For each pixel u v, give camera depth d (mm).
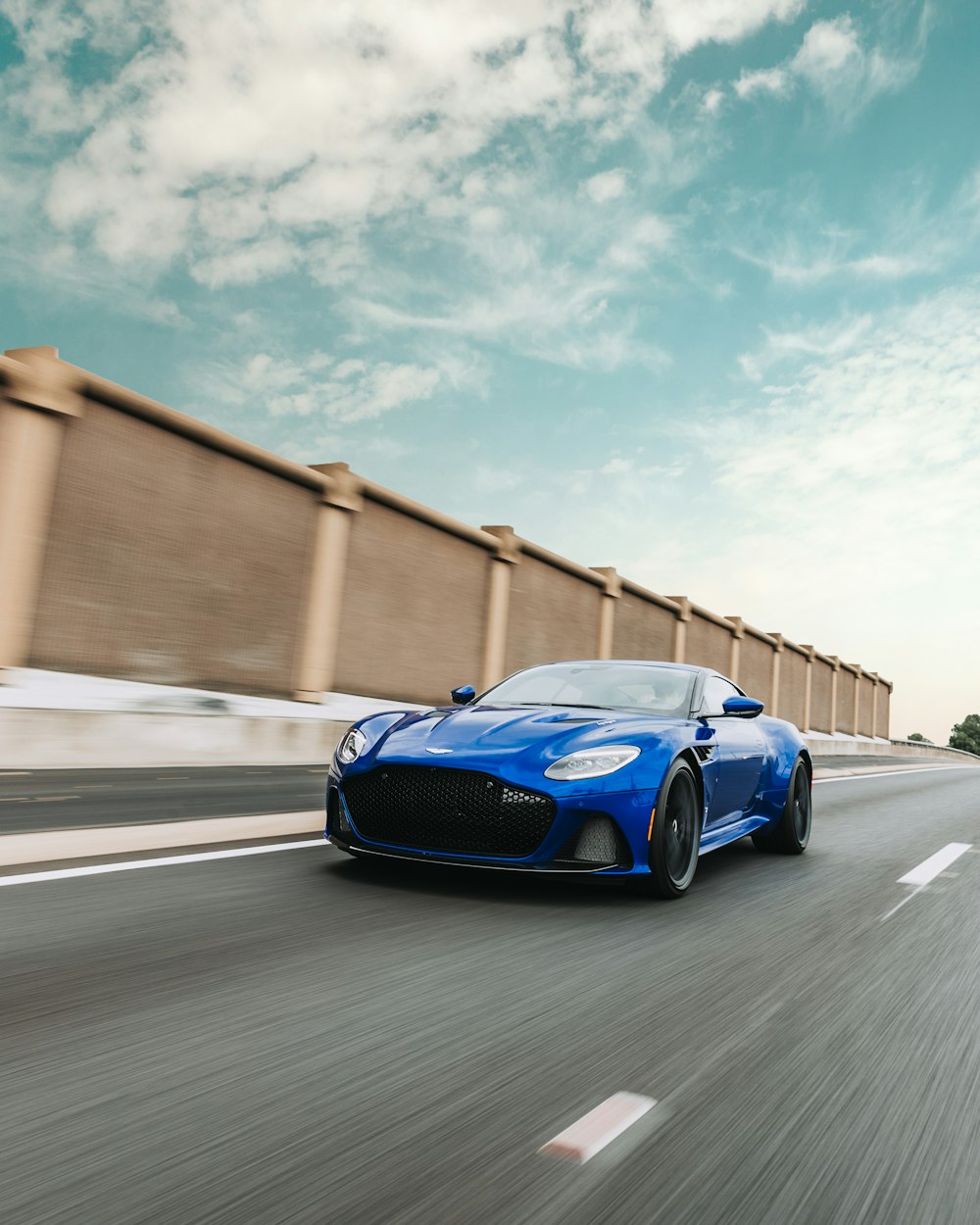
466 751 4066
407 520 17688
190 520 13344
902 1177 1675
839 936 3582
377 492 16656
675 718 4742
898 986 2918
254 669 14352
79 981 2617
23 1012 2346
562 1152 1709
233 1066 2055
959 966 3178
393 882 4203
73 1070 1999
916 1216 1544
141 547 12617
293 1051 2164
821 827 7508
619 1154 1711
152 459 12781
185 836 5113
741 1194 1590
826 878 4969
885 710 51094
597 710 4848
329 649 15664
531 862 3900
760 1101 1985
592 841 3969
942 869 5273
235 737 11453
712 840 4898
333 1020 2385
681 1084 2061
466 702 5527
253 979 2703
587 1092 1994
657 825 4059
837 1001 2736
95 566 11992
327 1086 1971
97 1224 1421
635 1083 2055
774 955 3262
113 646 12234
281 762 12148
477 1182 1590
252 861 4543
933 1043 2402
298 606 15203
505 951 3160
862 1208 1562
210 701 12797
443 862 3990
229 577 13938
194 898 3711
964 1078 2164
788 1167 1692
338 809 4395
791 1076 2133
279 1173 1595
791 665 36812
